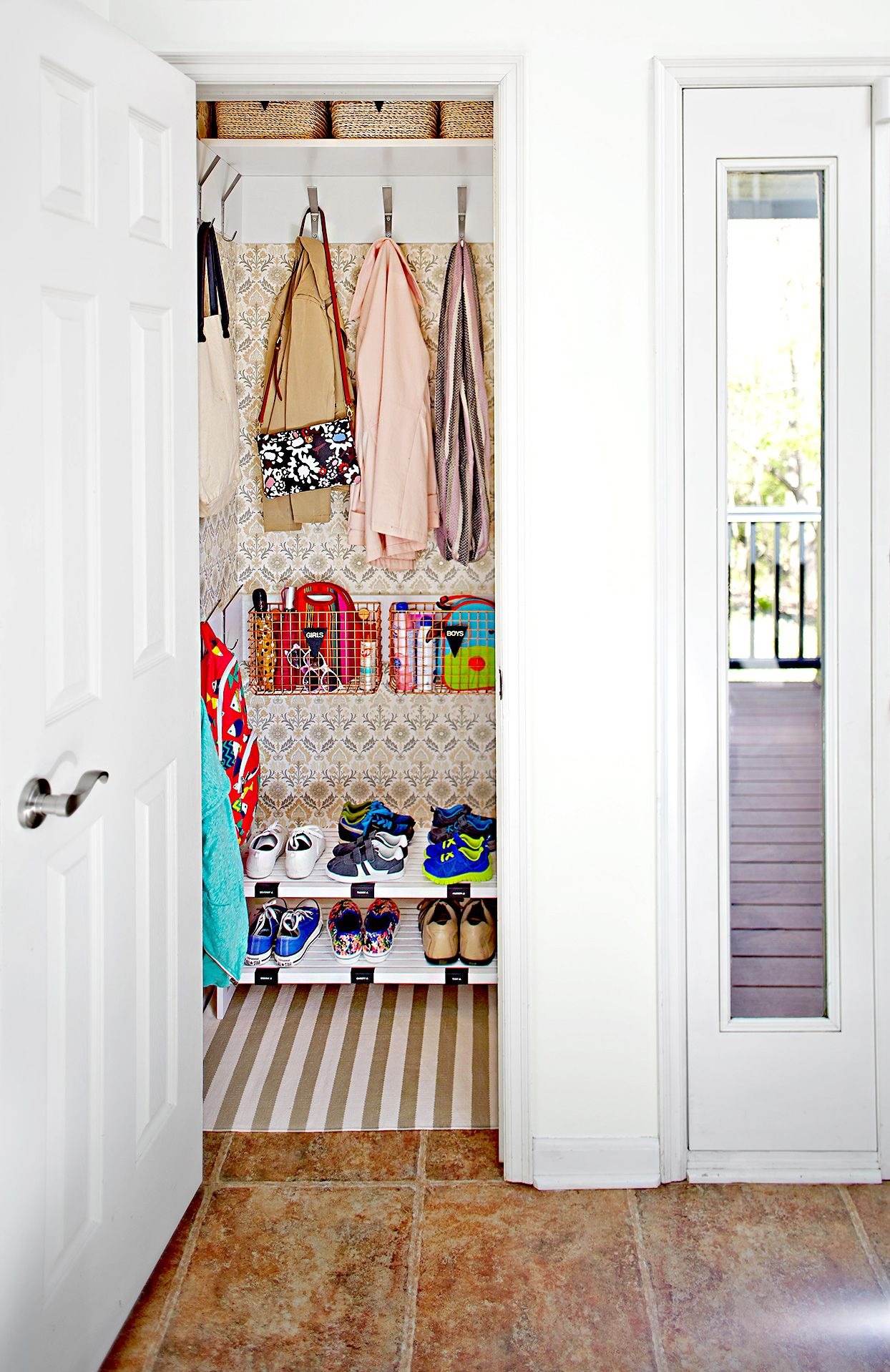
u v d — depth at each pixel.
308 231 3.21
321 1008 3.15
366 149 2.90
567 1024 2.34
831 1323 1.96
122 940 1.90
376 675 3.31
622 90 2.18
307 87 2.24
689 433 2.28
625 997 2.34
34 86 1.55
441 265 3.24
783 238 2.28
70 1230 1.73
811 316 2.29
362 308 3.12
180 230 2.11
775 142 2.22
